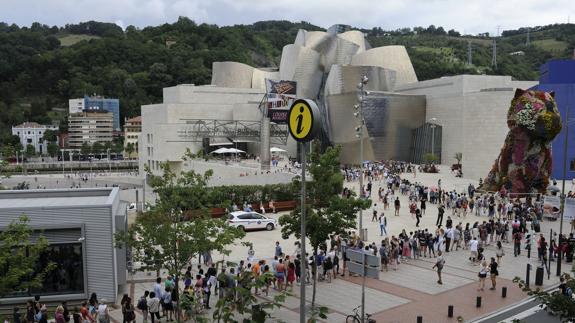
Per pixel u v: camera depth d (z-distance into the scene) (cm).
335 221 2141
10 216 2142
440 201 4575
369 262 1656
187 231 1798
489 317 2044
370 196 4744
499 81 7869
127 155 16412
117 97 18962
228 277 1781
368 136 7806
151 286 2483
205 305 2089
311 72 9269
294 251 3066
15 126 17338
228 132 8856
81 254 2205
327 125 8200
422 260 2905
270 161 6975
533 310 2120
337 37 9762
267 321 1944
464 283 2491
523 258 2947
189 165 7762
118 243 1927
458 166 7075
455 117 7694
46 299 2142
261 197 4469
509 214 3938
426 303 2209
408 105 8100
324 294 2322
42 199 2461
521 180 4647
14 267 1584
